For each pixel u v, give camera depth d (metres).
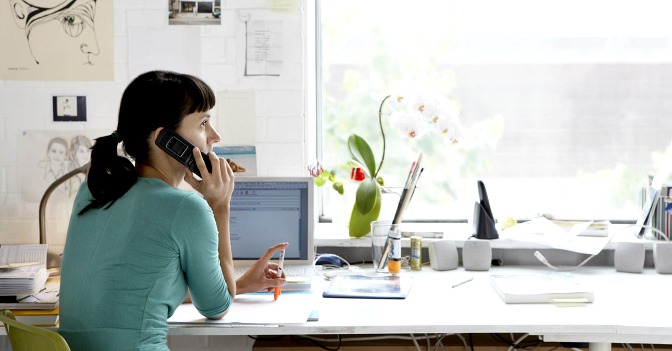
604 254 2.74
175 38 2.77
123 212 1.77
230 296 1.93
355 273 2.56
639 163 3.07
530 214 3.04
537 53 3.06
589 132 3.07
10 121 2.79
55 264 2.79
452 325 1.94
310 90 2.93
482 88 3.09
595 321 1.97
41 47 2.77
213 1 2.76
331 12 3.11
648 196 2.72
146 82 1.85
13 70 2.77
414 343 2.64
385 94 3.12
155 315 1.74
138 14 2.76
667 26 3.02
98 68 2.78
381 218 2.78
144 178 1.85
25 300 2.05
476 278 2.51
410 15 3.10
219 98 2.78
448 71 3.10
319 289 2.35
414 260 2.63
